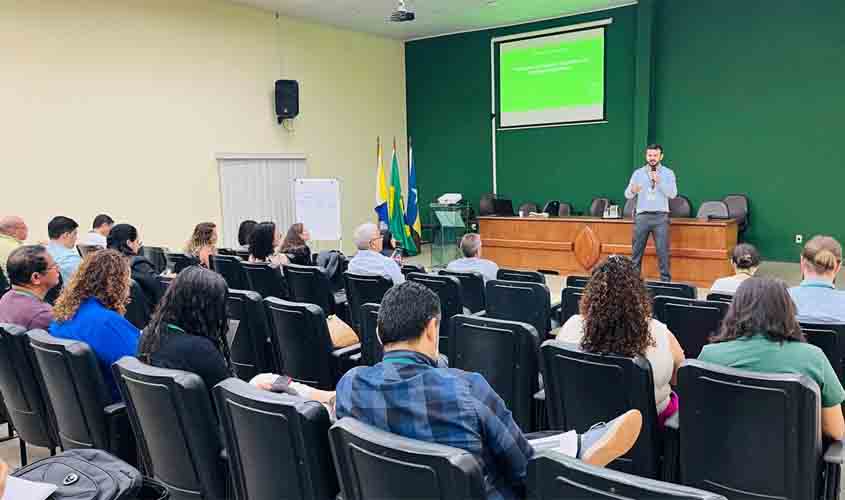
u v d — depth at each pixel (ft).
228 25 26.53
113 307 7.81
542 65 31.71
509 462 4.50
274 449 4.96
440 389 4.40
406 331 4.67
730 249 22.18
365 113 34.12
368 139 34.42
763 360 5.90
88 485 4.79
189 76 25.14
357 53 33.40
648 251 23.56
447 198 31.01
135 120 23.36
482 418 4.42
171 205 24.79
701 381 5.72
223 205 26.78
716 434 5.77
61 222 14.43
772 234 26.71
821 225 25.49
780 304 5.97
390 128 36.06
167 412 5.74
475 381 4.62
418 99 36.78
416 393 4.40
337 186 27.22
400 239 29.07
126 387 6.12
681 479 6.18
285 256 16.21
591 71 30.27
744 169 26.99
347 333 10.21
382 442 3.93
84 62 21.70
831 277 8.63
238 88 27.14
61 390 7.13
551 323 12.44
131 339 7.59
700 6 27.12
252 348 10.56
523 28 32.17
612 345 6.31
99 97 22.20
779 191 26.30
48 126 20.85
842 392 5.82
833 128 24.77
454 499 3.67
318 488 4.81
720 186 27.66
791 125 25.67
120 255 8.12
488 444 4.49
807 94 25.16
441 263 30.50
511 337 7.81
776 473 5.51
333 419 5.09
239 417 5.15
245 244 18.42
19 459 9.74
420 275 12.69
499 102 33.63
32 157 20.52
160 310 6.66
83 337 7.43
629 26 28.91
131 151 23.30
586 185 31.40
